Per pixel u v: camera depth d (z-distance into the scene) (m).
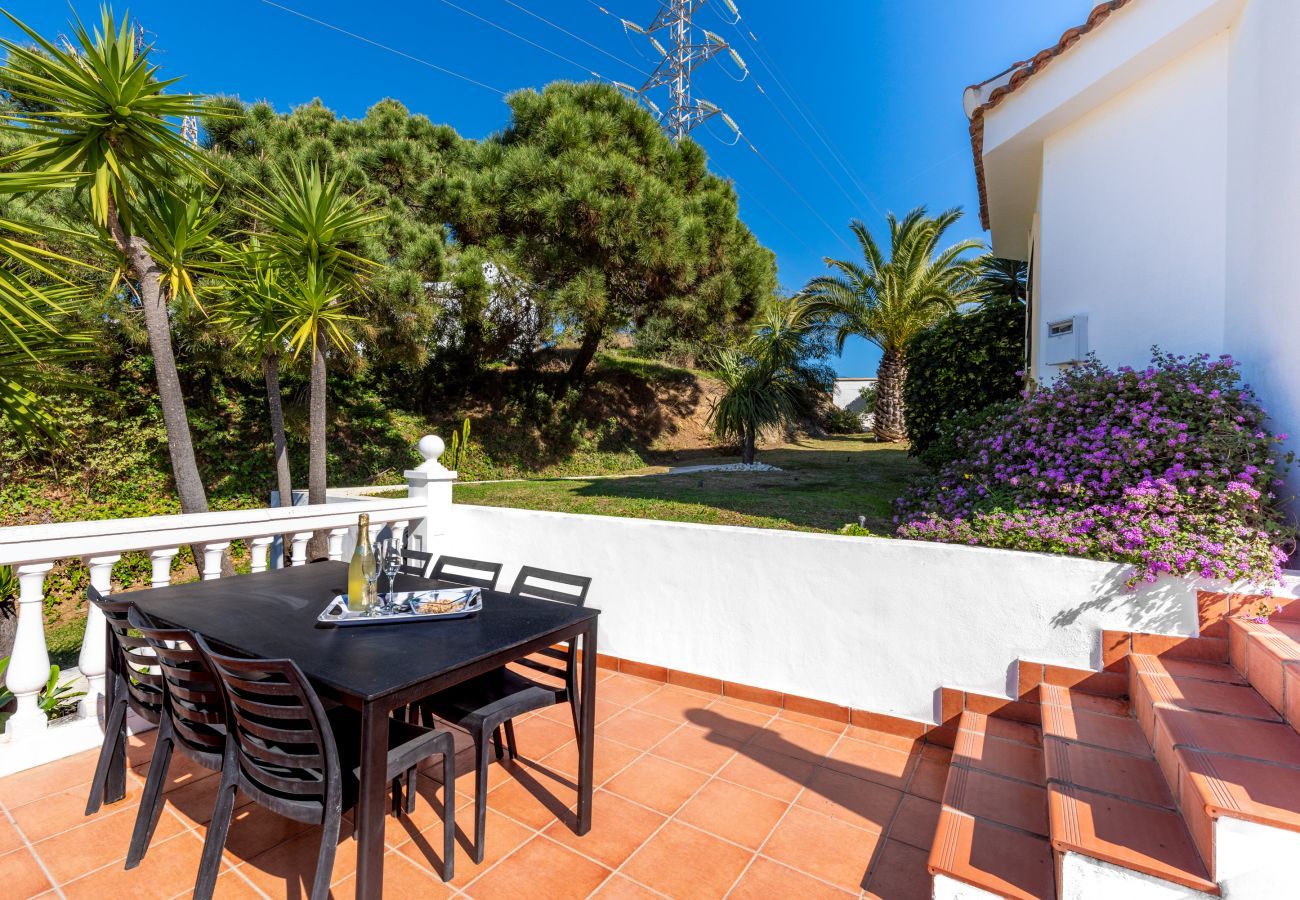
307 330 5.12
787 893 1.85
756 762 2.63
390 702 1.54
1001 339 6.96
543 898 1.82
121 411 8.30
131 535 2.73
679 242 9.10
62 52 3.47
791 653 3.12
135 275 4.59
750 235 11.83
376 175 9.34
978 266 12.37
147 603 2.30
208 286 5.66
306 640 1.90
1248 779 1.55
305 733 1.57
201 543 3.04
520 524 4.01
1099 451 2.88
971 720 2.64
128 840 2.06
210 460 8.94
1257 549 2.29
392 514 3.94
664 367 15.83
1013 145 4.54
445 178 9.26
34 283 6.03
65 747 2.58
